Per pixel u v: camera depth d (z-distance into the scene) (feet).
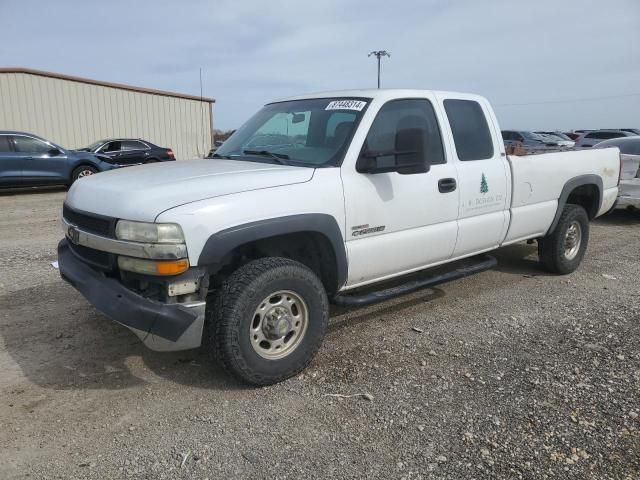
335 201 12.17
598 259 23.36
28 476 8.69
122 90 78.89
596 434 9.86
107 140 59.67
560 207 19.25
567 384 11.73
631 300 17.54
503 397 11.19
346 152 12.67
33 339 13.89
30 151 46.52
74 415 10.46
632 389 11.50
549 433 9.90
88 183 12.19
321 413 10.60
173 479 8.67
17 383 11.66
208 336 11.17
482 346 13.82
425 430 10.02
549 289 18.76
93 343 13.70
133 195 10.55
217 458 9.19
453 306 16.85
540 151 21.94
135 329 10.28
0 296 17.15
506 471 8.86
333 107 13.92
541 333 14.71
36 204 40.83
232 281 10.96
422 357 13.15
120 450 9.39
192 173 11.82
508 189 16.87
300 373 12.25
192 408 10.76
